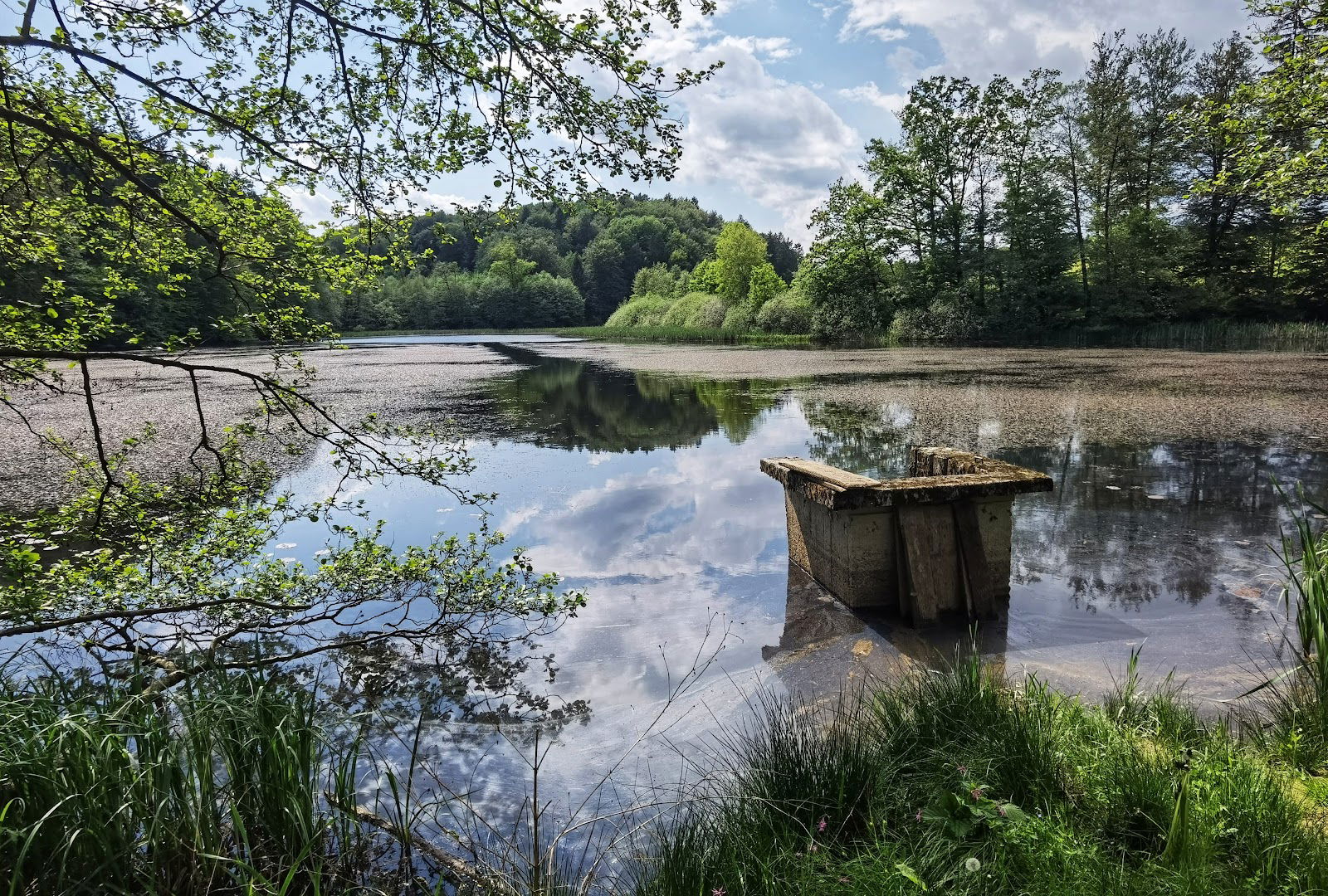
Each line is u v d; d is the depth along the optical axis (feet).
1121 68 106.73
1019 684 11.18
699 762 9.54
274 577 15.08
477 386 64.28
